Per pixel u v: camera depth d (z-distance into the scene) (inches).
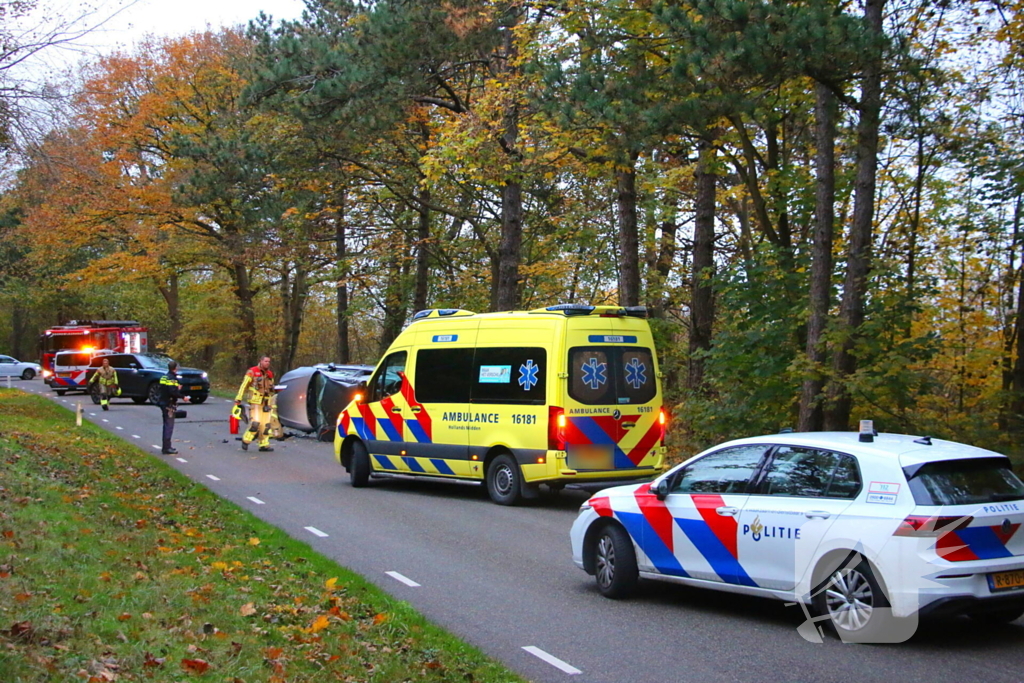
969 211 698.2
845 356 530.3
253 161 1045.8
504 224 922.1
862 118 512.4
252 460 744.3
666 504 313.6
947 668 241.6
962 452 265.9
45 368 1729.8
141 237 1434.5
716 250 1064.8
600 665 251.3
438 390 569.0
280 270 1437.0
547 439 505.4
